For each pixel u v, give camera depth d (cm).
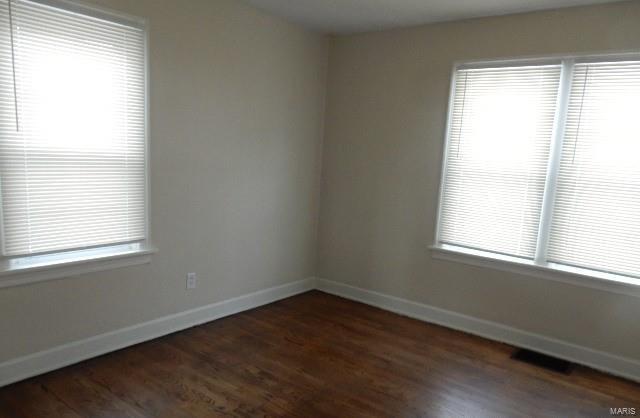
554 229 303
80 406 217
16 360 232
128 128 267
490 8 295
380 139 377
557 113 296
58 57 232
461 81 332
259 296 376
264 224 369
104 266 263
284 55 360
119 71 258
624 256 280
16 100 219
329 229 418
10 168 221
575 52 283
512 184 316
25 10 217
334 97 403
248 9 325
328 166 413
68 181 243
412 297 370
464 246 344
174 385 241
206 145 311
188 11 286
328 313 368
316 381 255
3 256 223
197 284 321
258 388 244
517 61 307
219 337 308
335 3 308
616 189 279
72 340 254
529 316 314
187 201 305
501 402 243
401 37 357
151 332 296
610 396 255
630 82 270
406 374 269
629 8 265
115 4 247
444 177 347
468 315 341
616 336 282
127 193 271
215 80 310
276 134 366
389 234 379
